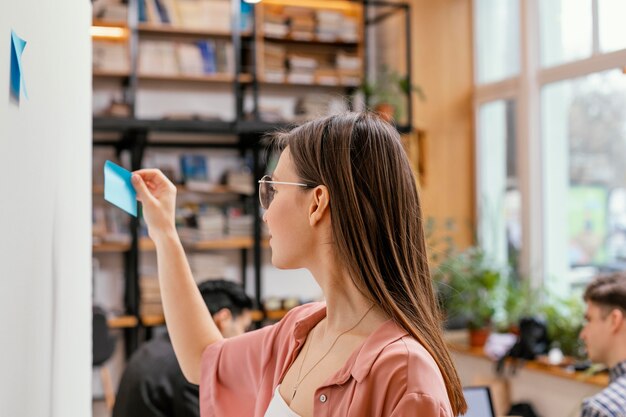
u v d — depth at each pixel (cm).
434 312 123
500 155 645
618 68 529
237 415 149
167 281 158
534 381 493
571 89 577
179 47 638
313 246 124
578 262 573
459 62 674
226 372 149
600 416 275
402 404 107
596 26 548
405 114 651
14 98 96
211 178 661
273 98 689
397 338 114
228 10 648
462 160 671
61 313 133
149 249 635
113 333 638
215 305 285
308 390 121
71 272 145
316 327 131
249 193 649
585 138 565
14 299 97
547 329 507
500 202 645
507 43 640
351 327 121
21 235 101
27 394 106
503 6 643
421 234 124
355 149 119
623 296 303
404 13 666
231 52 652
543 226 606
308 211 123
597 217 555
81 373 161
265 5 670
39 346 114
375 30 704
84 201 163
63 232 134
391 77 631
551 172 598
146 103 654
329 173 119
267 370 139
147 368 274
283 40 677
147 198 153
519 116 616
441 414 107
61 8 133
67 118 139
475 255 579
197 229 636
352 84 681
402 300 119
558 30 586
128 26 614
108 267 639
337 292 122
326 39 671
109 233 615
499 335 562
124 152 641
